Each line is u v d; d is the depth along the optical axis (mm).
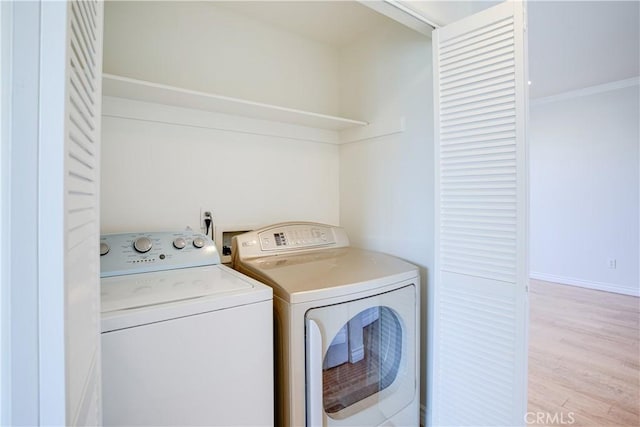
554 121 4305
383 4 1247
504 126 1209
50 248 342
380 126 1962
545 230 4465
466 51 1309
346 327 1236
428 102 1689
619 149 3822
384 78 1940
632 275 3801
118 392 791
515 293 1200
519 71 1162
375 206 2008
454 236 1379
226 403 951
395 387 1419
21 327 327
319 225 1908
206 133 1737
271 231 1706
